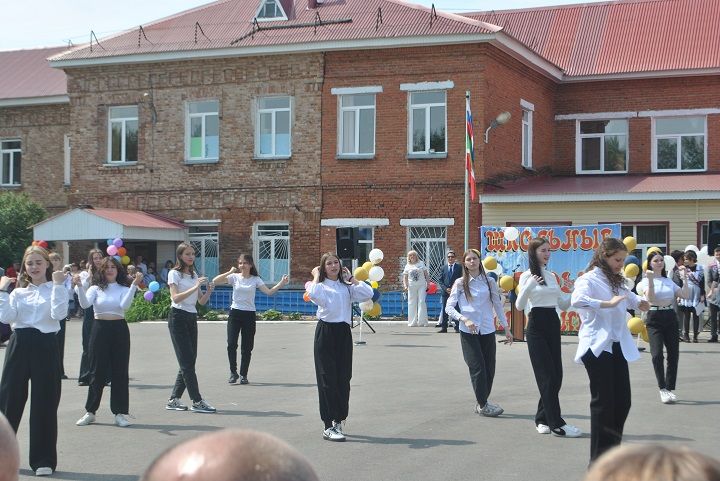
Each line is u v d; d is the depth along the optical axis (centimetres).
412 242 2870
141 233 2912
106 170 3212
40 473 884
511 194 2761
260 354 1894
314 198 2958
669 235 2727
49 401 895
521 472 866
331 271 1041
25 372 902
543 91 3231
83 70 3231
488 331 1166
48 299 905
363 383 1448
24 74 3728
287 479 156
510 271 2188
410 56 2862
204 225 3094
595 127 3288
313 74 2959
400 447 980
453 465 896
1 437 293
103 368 1122
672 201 2728
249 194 3036
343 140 2953
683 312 2080
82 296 1113
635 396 1303
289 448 163
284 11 3066
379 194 2892
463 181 2809
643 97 3216
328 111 2947
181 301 1213
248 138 3039
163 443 1023
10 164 3547
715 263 2067
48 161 3466
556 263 2155
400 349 1923
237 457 157
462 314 1162
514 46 2894
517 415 1160
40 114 3481
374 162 2897
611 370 844
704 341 2091
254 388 1429
